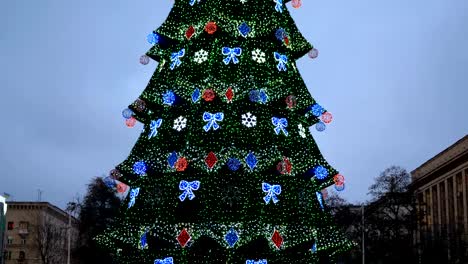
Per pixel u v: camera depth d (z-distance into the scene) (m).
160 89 26.55
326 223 25.73
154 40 27.50
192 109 25.19
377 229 81.31
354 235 82.38
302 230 24.08
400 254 77.62
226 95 24.88
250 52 25.98
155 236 23.73
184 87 25.64
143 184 25.30
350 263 80.94
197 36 26.42
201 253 24.27
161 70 27.12
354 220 83.06
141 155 26.36
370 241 80.88
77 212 75.31
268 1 27.02
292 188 24.56
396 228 80.88
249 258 24.17
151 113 26.95
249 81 25.30
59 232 102.12
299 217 24.45
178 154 24.70
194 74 25.80
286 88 25.94
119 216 26.41
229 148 24.27
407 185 84.44
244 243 23.17
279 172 24.59
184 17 27.30
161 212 23.95
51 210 118.94
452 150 97.19
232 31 26.17
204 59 26.06
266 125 24.84
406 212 89.12
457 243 75.69
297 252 24.58
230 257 23.28
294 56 28.75
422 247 76.56
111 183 27.88
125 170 26.02
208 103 24.95
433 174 105.19
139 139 26.80
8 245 112.75
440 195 102.44
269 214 23.84
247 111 24.95
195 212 24.25
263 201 23.86
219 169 24.06
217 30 26.14
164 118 25.73
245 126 24.77
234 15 26.45
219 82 25.25
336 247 25.20
